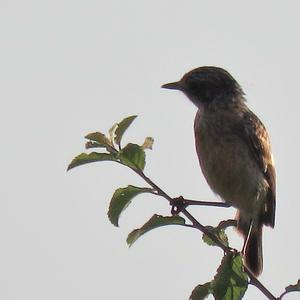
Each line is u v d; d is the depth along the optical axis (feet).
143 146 29.09
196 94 48.65
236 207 45.93
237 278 28.35
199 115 47.47
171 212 39.47
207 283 29.14
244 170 45.44
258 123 46.78
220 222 31.27
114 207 30.30
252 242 45.88
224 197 45.98
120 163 29.07
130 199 30.07
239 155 45.50
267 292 28.55
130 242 30.71
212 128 46.03
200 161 46.75
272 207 47.14
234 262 28.55
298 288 28.27
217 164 45.75
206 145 46.09
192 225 30.58
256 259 45.68
